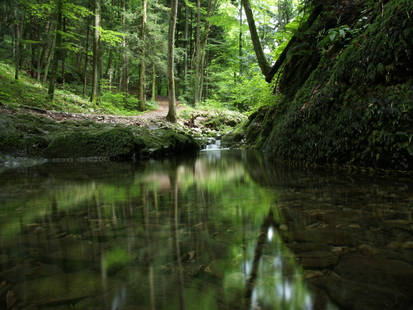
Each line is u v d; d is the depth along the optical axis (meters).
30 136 4.79
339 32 3.71
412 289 0.66
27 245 0.96
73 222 1.24
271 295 0.64
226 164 3.99
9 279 0.73
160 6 20.50
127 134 5.25
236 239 1.00
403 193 1.70
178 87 33.12
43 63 19.44
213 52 29.48
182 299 0.62
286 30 6.41
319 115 3.44
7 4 13.78
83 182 2.46
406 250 0.88
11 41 18.41
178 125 12.02
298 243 0.95
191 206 1.52
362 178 2.28
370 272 0.74
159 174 3.02
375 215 1.27
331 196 1.68
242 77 11.59
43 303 0.62
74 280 0.72
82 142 4.95
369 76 2.80
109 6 20.23
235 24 15.14
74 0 13.84
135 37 17.61
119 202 1.64
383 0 3.21
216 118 15.31
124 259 0.84
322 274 0.74
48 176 2.88
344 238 1.00
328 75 3.68
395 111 2.42
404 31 2.45
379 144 2.54
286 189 1.96
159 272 0.76
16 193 1.94
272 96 6.55
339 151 3.03
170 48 12.30
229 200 1.66
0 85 10.38
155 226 1.17
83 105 13.50
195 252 0.89
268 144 5.78
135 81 31.08
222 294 0.65
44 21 16.16
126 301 0.62
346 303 0.61
